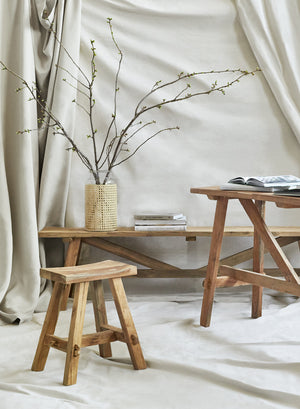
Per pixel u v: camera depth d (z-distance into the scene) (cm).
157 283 349
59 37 322
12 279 309
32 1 317
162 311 308
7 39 310
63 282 203
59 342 212
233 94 343
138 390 201
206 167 345
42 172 324
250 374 208
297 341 241
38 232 312
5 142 312
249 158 347
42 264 326
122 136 319
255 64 343
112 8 335
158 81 340
